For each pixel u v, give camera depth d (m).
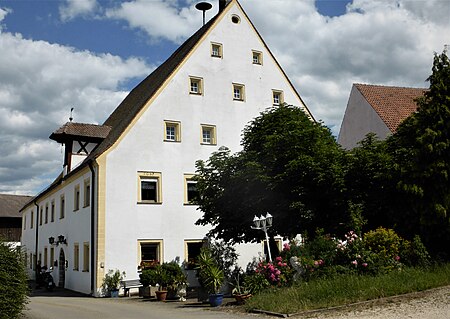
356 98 36.25
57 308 18.17
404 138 18.39
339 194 18.27
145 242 26.00
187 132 28.27
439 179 16.88
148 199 26.75
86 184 27.62
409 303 12.27
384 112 34.16
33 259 43.72
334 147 19.94
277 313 12.81
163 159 27.27
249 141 21.19
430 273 14.95
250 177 19.30
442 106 17.25
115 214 25.47
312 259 15.90
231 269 27.50
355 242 15.98
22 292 12.35
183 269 26.64
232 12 31.23
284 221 19.69
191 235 27.30
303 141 19.70
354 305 12.66
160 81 29.38
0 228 61.62
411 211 17.53
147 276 22.77
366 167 18.38
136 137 26.70
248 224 20.73
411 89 37.25
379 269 15.26
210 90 29.45
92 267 25.19
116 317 14.88
